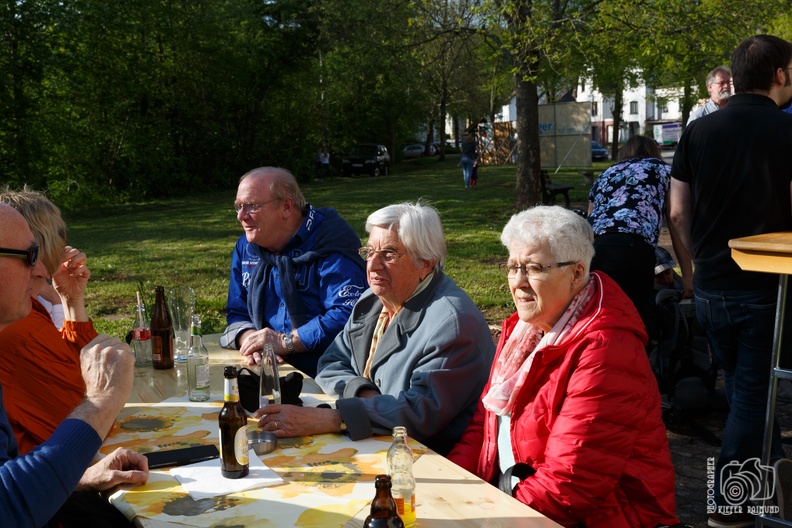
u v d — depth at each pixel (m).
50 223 2.69
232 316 3.95
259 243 3.70
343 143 34.56
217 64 26.56
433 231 2.83
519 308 2.37
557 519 2.13
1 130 19.62
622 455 2.12
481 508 1.88
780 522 2.50
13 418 2.31
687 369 4.42
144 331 3.35
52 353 2.43
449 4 14.99
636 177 4.28
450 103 43.91
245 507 1.89
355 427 2.39
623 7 12.12
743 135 3.03
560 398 2.23
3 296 1.81
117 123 23.50
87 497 2.08
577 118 20.20
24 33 19.56
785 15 12.53
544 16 13.04
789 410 4.59
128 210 21.20
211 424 2.53
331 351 3.32
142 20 23.41
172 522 1.82
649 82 23.59
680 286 4.88
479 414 2.69
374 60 16.31
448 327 2.70
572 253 2.28
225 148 28.53
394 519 1.58
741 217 3.03
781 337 2.47
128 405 2.77
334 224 3.75
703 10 12.46
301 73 30.00
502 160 38.25
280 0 27.78
